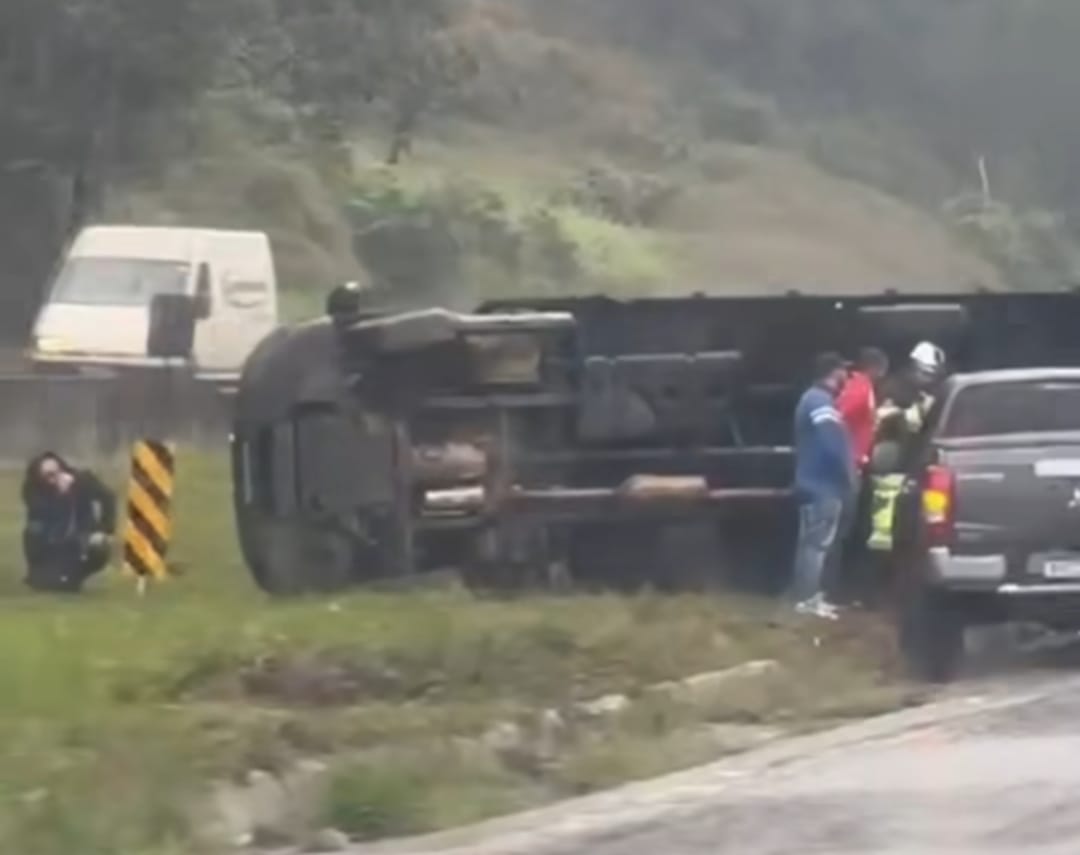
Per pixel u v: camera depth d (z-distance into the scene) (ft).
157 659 148.36
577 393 201.87
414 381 198.59
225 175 634.84
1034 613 168.04
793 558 201.16
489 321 199.72
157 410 332.19
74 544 201.36
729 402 205.36
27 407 323.37
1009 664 174.09
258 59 594.65
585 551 200.85
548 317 201.87
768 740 142.92
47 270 548.31
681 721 143.33
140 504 203.41
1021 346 220.02
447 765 125.39
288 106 635.66
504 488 197.88
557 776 129.29
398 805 119.34
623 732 139.44
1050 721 146.51
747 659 160.56
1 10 520.42
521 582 198.59
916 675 168.14
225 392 336.70
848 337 215.51
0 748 123.44
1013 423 172.65
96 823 110.22
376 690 145.38
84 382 326.65
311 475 197.57
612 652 156.56
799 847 110.01
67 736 126.41
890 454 195.31
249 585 203.10
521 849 112.68
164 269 353.31
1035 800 119.44
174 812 113.19
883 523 187.62
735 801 122.72
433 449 198.18
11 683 140.36
